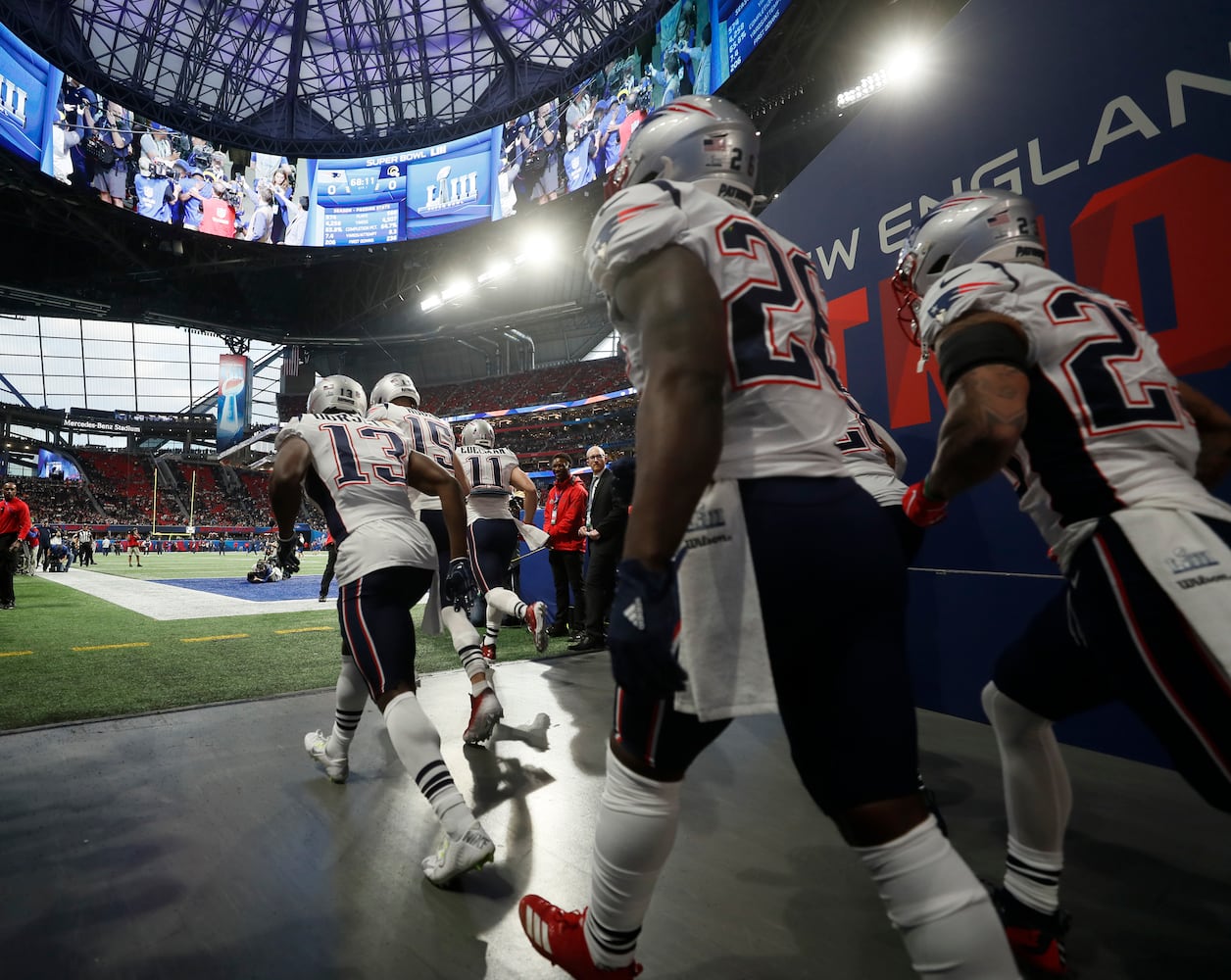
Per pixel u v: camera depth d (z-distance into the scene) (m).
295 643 5.54
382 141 31.88
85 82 26.50
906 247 1.48
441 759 1.83
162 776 2.46
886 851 0.84
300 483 2.26
